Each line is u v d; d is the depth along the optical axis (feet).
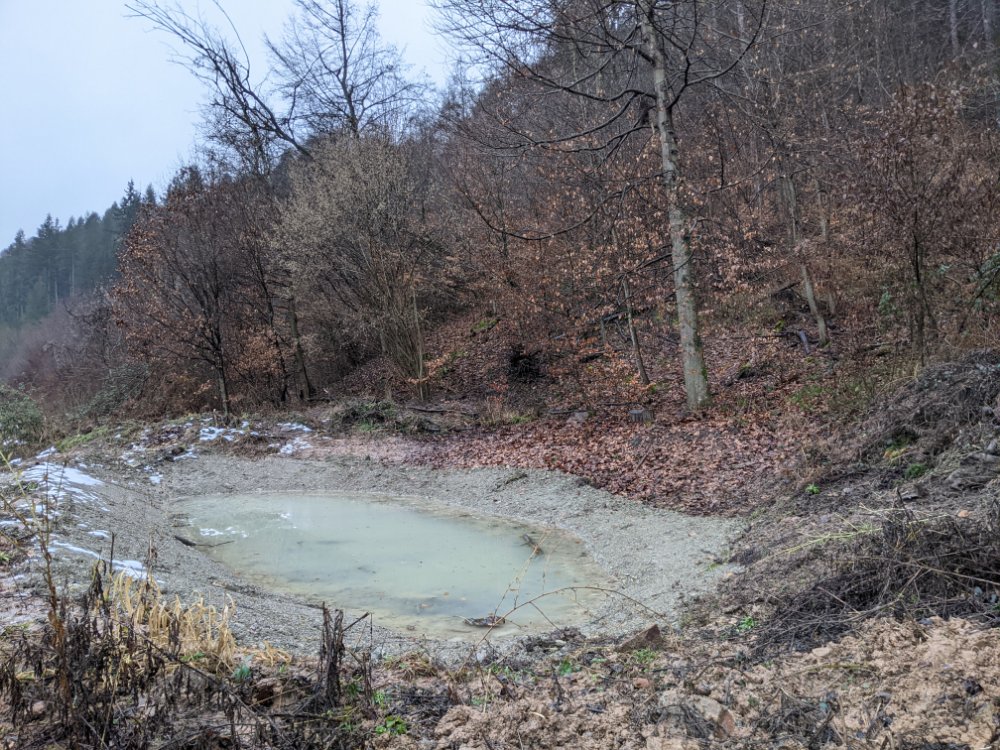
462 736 10.55
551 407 54.08
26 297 232.73
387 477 44.68
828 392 38.27
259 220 73.72
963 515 16.58
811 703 10.49
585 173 52.01
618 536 29.58
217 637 13.89
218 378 72.54
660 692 11.90
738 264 49.52
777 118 48.32
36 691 11.19
